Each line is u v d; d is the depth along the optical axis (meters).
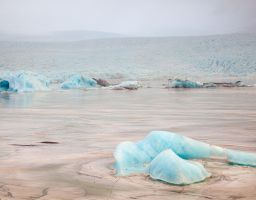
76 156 4.62
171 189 3.22
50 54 61.75
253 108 11.59
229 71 43.59
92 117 9.25
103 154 4.73
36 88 22.94
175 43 64.62
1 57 57.44
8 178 3.61
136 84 25.00
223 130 6.91
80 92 21.56
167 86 26.31
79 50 66.12
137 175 3.67
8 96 18.33
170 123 8.00
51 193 3.13
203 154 4.23
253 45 57.66
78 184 3.40
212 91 21.73
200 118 8.92
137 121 8.38
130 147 4.11
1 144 5.50
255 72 41.62
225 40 62.81
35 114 10.08
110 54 61.38
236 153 4.13
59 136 6.28
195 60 51.59
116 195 3.07
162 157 3.65
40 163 4.25
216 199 2.95
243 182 3.39
